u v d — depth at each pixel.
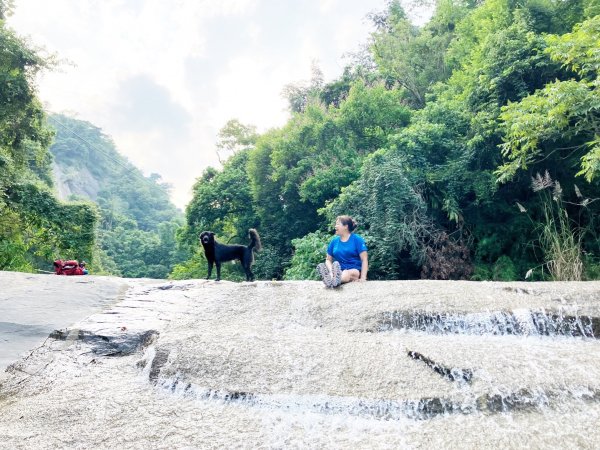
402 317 4.27
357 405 2.85
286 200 18.50
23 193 16.27
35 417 2.74
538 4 12.44
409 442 2.45
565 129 9.31
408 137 12.90
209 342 3.67
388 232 11.30
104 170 117.12
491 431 2.54
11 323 4.35
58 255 18.05
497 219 12.27
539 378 3.01
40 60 15.96
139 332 4.23
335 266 5.26
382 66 20.78
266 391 3.02
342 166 15.57
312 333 4.05
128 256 52.88
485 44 11.78
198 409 2.88
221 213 22.30
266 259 18.12
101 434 2.52
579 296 4.48
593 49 7.64
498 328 4.12
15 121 16.66
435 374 3.14
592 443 2.39
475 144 11.68
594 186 10.29
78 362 3.74
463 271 11.59
